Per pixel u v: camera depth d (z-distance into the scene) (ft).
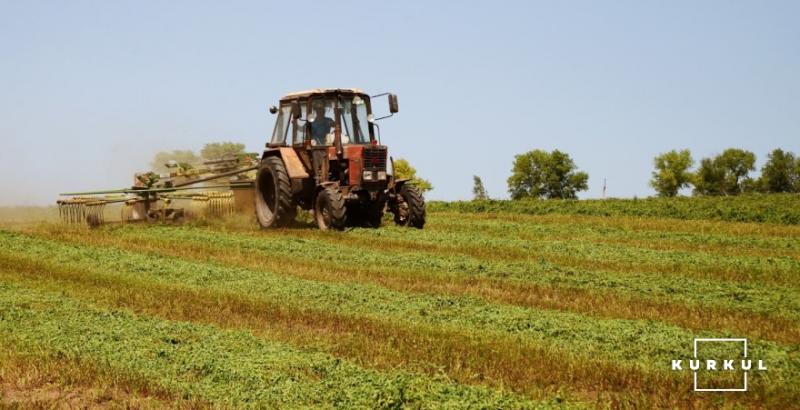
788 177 515.09
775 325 55.16
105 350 48.80
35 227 110.42
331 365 45.29
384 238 96.89
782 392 40.70
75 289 68.54
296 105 103.81
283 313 58.80
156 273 76.38
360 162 102.37
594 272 76.74
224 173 119.03
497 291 67.00
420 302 62.39
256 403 39.52
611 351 48.52
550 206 165.68
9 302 62.39
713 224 127.65
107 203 111.96
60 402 40.70
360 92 105.40
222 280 72.28
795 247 99.30
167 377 43.52
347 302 62.59
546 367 44.93
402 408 38.55
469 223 124.36
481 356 47.24
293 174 104.99
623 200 184.75
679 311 59.47
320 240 97.14
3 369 45.11
